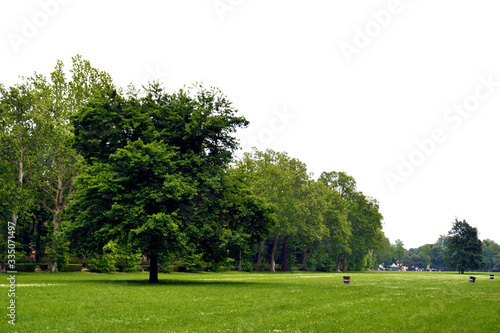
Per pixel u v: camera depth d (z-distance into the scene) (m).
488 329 14.51
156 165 32.81
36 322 13.72
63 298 20.38
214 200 36.78
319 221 92.81
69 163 54.06
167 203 34.59
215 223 36.31
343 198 120.44
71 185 56.69
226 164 40.06
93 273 56.31
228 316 16.12
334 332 13.48
